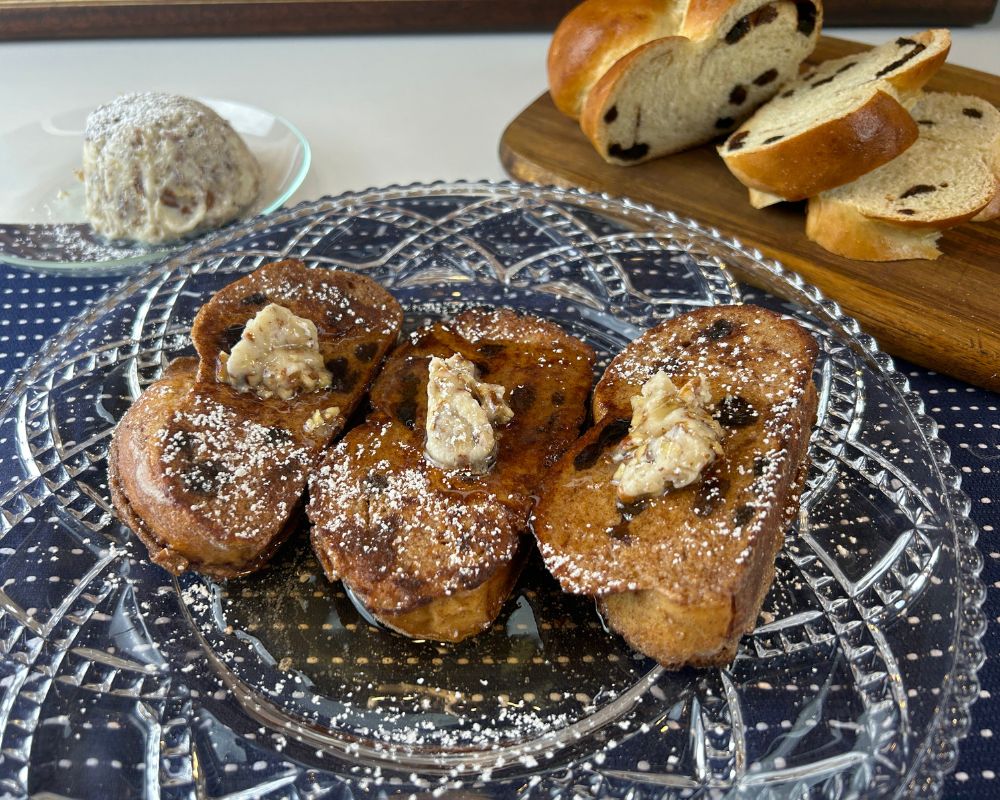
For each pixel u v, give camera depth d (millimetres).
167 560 228
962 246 326
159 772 201
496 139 429
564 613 228
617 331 299
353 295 283
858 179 338
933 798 186
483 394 242
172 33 506
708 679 215
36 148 410
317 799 198
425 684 217
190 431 240
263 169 398
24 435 267
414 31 507
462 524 223
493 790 199
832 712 205
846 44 426
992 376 292
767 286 303
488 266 323
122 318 300
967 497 241
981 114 367
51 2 500
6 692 212
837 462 253
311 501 234
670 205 361
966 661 205
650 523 216
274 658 222
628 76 358
